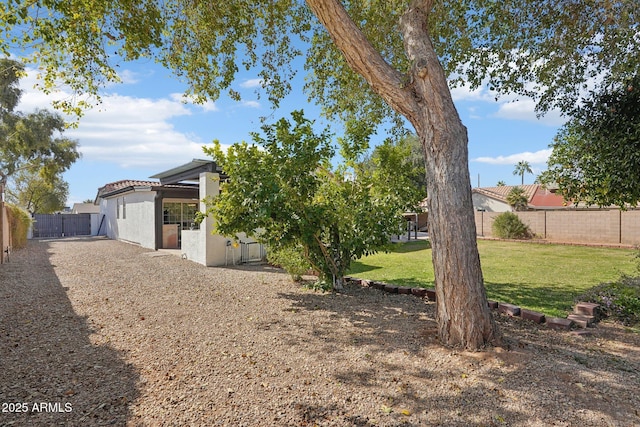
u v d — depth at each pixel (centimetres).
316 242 672
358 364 365
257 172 612
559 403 288
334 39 437
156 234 1471
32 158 2825
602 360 372
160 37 591
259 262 1127
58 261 1123
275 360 378
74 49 573
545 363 359
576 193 672
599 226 1769
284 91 798
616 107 576
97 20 553
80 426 259
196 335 455
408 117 432
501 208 2934
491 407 284
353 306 589
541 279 830
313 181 644
